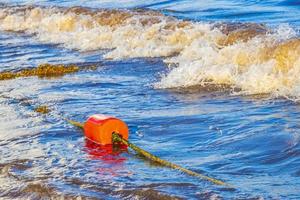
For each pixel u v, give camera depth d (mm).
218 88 34594
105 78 40031
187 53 44531
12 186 21578
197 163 22766
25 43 59156
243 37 44938
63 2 88438
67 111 31703
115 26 57719
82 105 32969
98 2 84562
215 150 24234
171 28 51750
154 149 25000
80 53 51062
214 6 70375
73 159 24078
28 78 41625
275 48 36781
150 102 33000
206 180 20797
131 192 20094
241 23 48812
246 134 25625
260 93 32469
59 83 39219
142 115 30328
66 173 22391
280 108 29266
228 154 23547
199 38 46875
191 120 28672
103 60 46531
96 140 25891
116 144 25578
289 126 26000
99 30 57312
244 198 19062
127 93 35344
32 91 37219
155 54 46656
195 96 33656
